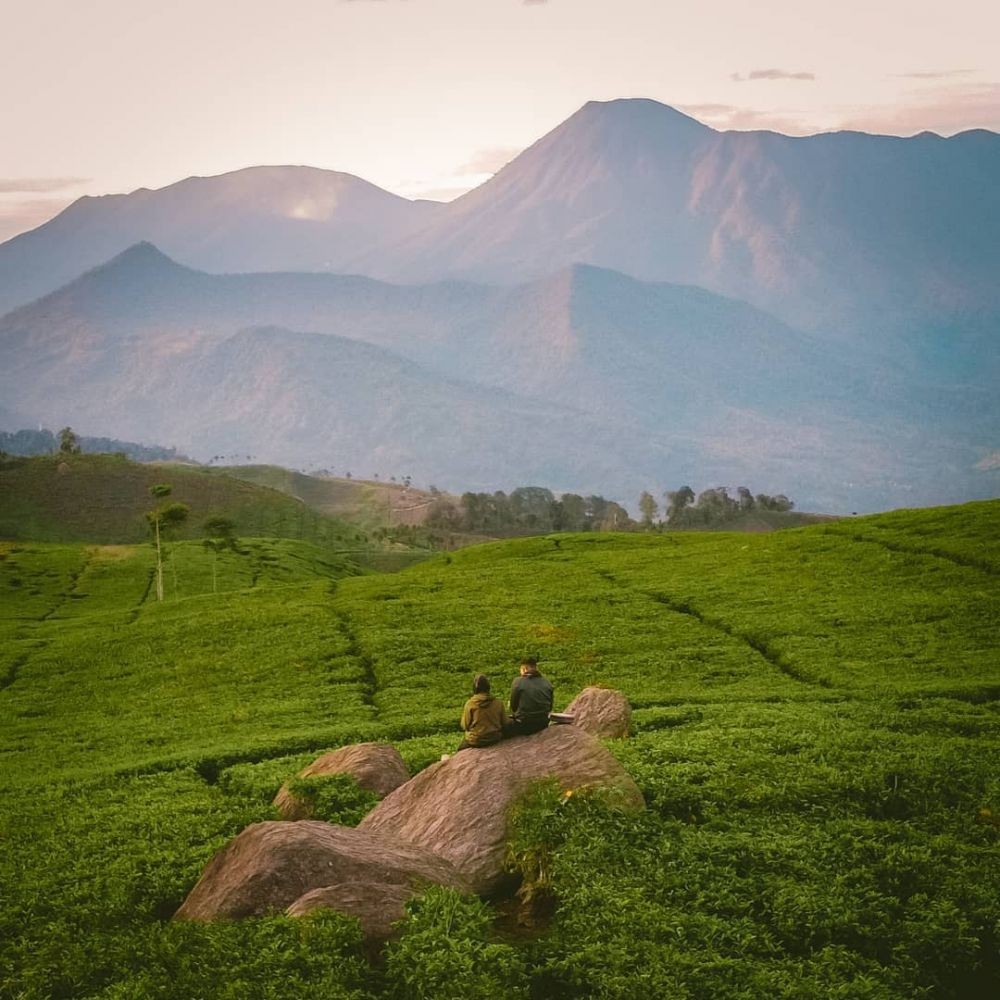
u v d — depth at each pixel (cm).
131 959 1838
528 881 2038
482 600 7144
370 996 1605
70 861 2627
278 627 6819
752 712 3753
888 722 3441
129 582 13925
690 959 1705
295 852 1927
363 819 2339
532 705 2372
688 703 4247
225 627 7025
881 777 2592
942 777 2597
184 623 7381
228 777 3619
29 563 15100
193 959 1727
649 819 2216
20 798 3491
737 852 2134
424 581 8256
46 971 1894
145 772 3831
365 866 1914
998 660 4612
